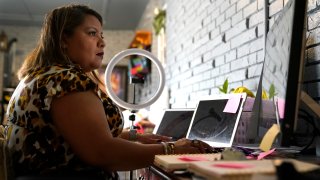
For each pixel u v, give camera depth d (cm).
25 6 553
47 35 118
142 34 482
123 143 98
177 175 79
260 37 170
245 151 113
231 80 207
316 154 108
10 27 669
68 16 119
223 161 73
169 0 402
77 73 101
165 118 201
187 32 313
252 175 58
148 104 182
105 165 96
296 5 78
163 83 187
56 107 96
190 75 299
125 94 641
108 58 679
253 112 130
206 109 150
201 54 268
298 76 76
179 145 107
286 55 83
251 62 180
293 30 77
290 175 53
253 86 176
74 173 100
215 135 136
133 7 553
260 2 172
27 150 101
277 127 85
